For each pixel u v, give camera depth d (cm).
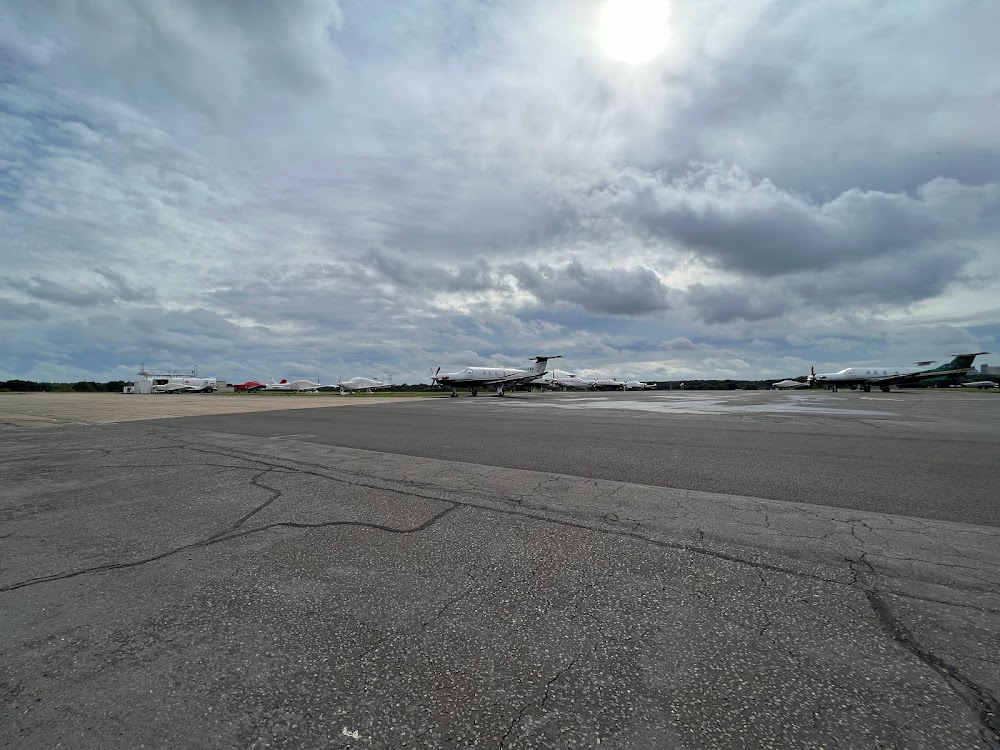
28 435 997
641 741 149
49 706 165
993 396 3266
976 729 153
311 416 1563
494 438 916
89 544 331
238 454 729
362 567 287
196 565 292
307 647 201
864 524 369
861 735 151
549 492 478
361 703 167
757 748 146
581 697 170
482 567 286
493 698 170
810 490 482
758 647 199
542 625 217
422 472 582
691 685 175
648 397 3316
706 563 291
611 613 228
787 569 281
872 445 789
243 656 195
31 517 398
